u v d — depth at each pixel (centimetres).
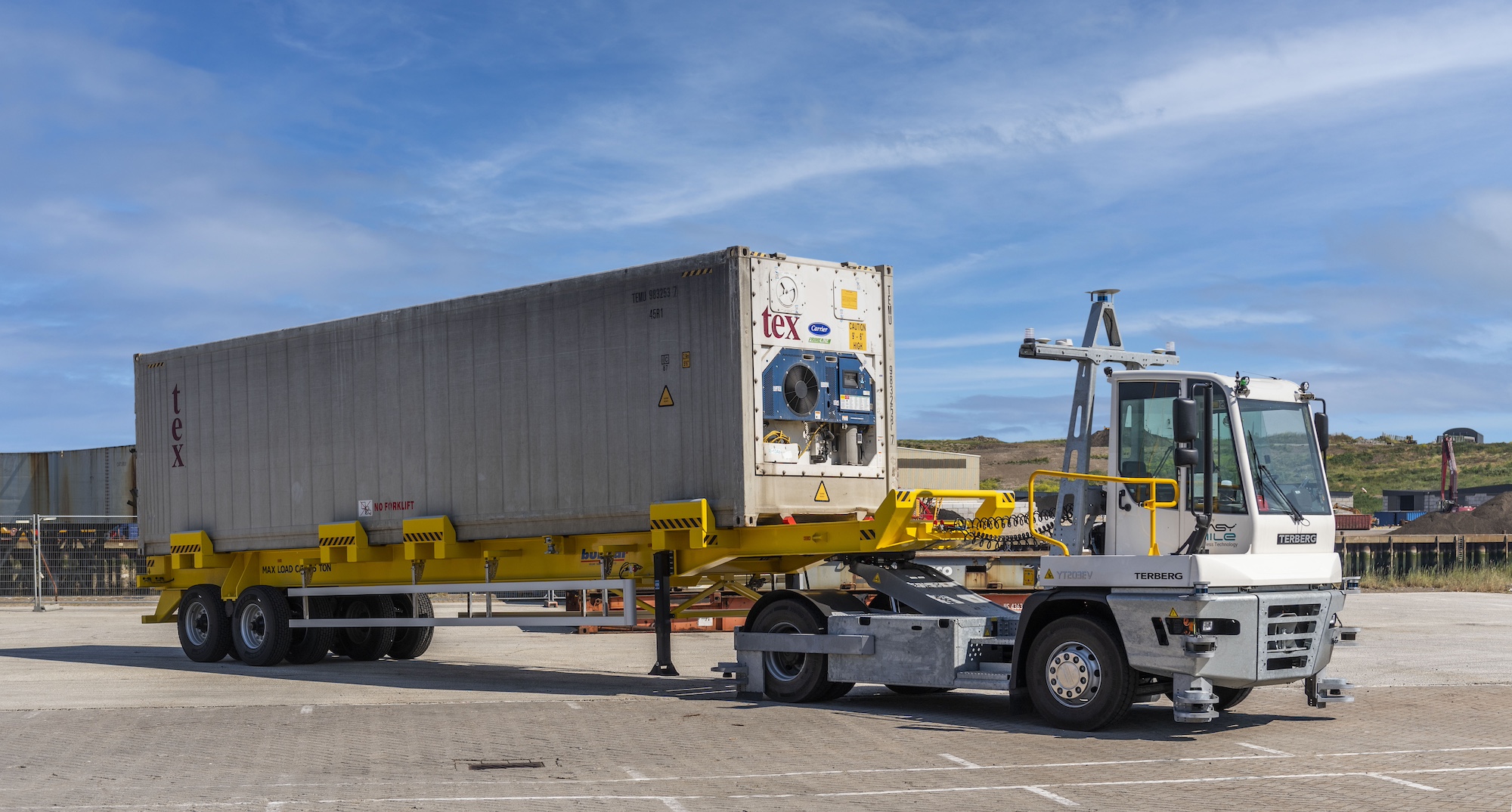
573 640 2203
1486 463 9700
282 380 1769
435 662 1834
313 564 1750
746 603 2372
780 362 1353
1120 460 1157
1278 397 1143
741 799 802
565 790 834
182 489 1891
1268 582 1082
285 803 797
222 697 1389
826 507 1388
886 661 1230
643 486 1402
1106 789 831
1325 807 772
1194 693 1035
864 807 775
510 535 1523
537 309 1507
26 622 2653
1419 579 3728
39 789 852
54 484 3269
